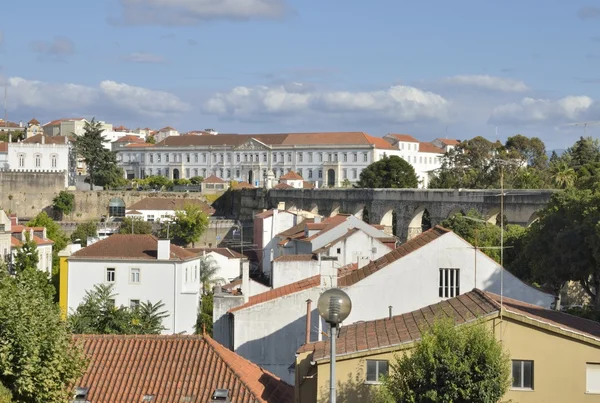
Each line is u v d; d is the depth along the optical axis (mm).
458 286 58594
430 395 36250
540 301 58250
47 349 41375
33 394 40812
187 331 89500
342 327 47844
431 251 58688
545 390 38812
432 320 42688
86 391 42969
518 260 107938
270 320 61719
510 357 39000
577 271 94875
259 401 41906
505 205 156750
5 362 40156
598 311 83750
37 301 43375
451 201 177250
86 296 85438
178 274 90188
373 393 39281
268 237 162125
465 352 36969
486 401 36281
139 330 73312
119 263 90500
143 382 43500
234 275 141000
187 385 43156
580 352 38844
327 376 39625
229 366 44188
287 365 61406
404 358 37750
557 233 98312
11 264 122375
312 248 110812
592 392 38750
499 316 39188
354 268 76812
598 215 94688
